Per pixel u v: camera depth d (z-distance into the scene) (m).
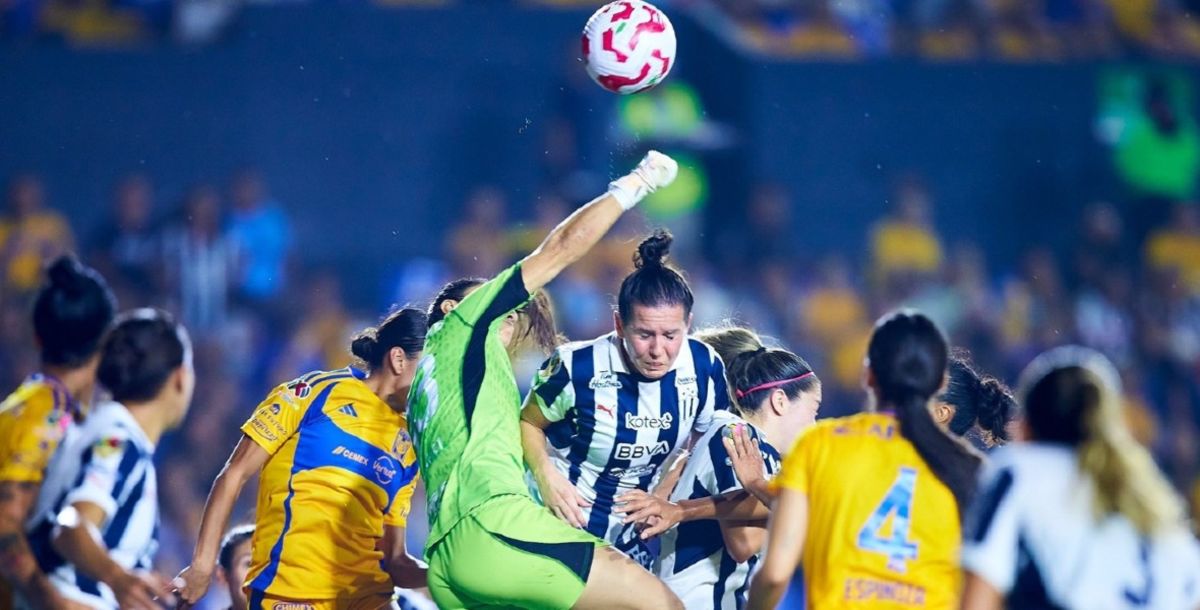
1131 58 48.94
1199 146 49.12
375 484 17.25
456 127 46.47
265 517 17.23
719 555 17.19
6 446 15.87
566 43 47.00
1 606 16.16
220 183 45.25
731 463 16.72
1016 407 18.02
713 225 47.47
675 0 50.72
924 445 13.53
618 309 16.56
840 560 13.45
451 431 15.65
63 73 44.47
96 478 15.49
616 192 15.79
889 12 51.66
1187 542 12.79
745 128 47.56
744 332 18.34
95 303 16.55
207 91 45.22
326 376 17.59
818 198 47.59
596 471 17.27
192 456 37.94
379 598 17.69
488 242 44.47
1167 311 47.41
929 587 13.41
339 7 45.91
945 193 48.25
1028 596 12.70
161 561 35.41
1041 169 48.59
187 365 16.33
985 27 51.34
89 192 44.50
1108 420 12.77
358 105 46.03
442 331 16.08
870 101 47.88
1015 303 46.84
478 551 15.16
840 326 44.97
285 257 43.72
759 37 50.22
